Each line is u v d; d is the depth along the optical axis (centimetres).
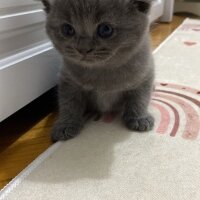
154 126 20
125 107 21
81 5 16
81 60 17
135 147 18
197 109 22
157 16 47
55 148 18
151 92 21
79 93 20
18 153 18
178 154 17
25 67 19
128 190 14
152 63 21
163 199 14
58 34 17
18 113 23
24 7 19
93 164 16
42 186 15
